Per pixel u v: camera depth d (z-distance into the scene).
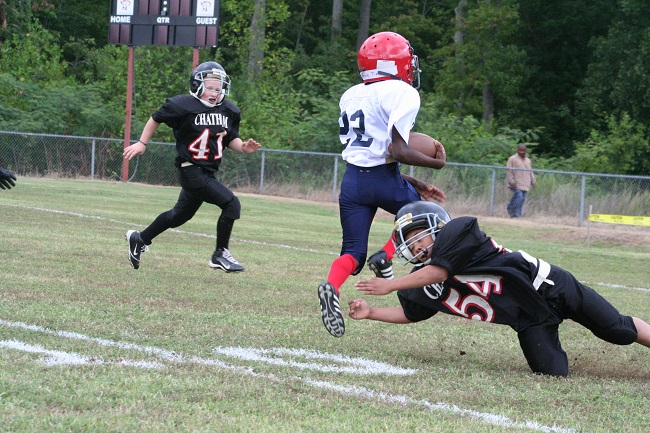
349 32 81.00
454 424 6.27
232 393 6.82
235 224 26.30
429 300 8.38
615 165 52.94
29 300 10.59
